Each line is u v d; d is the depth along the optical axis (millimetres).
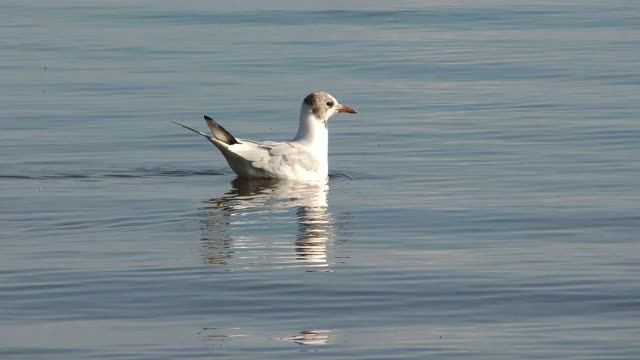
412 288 12930
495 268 13688
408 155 20719
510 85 27312
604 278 13266
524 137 21969
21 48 32188
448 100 25656
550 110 24469
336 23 36719
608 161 19875
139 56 30953
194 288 12875
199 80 27734
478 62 30297
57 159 20234
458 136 22188
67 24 36375
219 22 36781
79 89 26750
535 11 39625
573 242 14875
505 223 15867
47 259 14008
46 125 23125
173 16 37969
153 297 12578
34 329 11586
